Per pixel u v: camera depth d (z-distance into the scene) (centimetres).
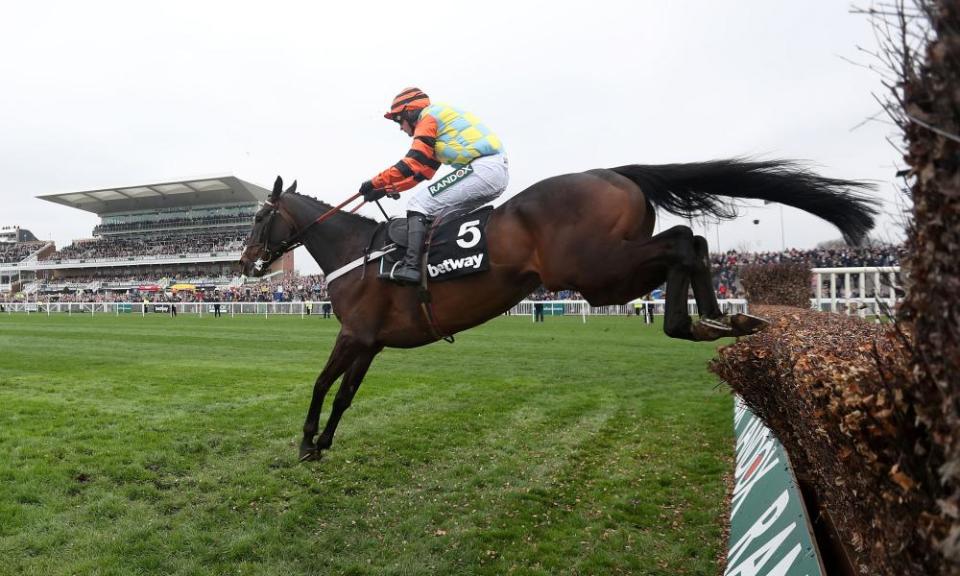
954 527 86
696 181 276
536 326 1677
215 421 497
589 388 679
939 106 87
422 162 308
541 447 441
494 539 286
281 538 283
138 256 4578
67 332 1524
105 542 270
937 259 91
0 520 289
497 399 613
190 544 273
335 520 308
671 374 781
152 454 396
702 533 295
